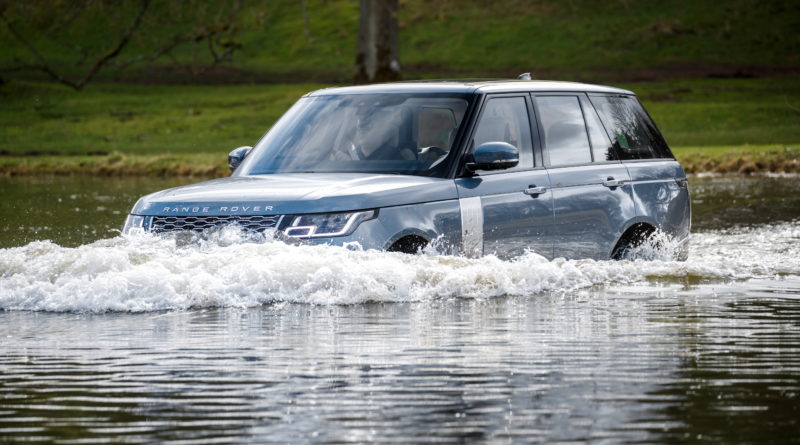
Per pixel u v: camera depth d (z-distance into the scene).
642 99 98.06
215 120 92.44
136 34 93.69
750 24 142.12
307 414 9.68
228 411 9.82
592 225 19.45
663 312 15.25
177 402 10.16
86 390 10.66
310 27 147.00
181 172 57.66
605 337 13.30
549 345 12.79
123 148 75.88
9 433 9.20
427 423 9.36
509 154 17.50
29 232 27.55
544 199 18.72
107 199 40.03
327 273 16.17
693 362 11.84
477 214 17.73
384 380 10.98
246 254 16.33
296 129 19.55
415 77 117.88
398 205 16.92
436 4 112.44
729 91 104.25
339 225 16.45
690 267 19.42
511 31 141.75
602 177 19.83
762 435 9.00
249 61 135.75
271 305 15.76
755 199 37.88
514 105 19.09
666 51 132.75
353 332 13.64
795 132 76.56
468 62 129.12
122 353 12.42
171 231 17.03
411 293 16.39
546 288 17.56
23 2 87.62
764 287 17.92
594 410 9.78
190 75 127.06
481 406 9.94
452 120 18.38
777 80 113.69
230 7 151.00
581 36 138.62
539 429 9.16
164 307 15.57
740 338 13.25
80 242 25.22
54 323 14.42
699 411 9.74
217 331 13.74
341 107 19.50
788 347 12.70
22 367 11.72
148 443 8.88
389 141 18.48
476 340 13.10
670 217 21.08
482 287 16.95
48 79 123.44
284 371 11.40
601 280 18.58
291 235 16.48
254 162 19.25
